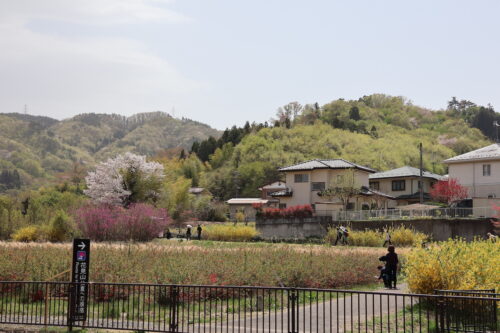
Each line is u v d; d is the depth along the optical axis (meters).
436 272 13.94
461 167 54.44
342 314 14.21
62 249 25.70
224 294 16.62
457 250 14.47
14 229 48.41
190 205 70.00
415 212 45.59
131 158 59.16
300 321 13.27
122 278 17.20
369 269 22.19
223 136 134.00
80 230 43.19
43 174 198.12
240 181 102.62
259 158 107.50
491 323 11.95
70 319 12.55
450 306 12.66
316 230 49.09
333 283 19.72
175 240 45.94
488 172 52.53
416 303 14.31
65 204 58.88
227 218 77.25
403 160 111.25
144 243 39.91
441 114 180.50
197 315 14.27
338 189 55.53
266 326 12.70
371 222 46.19
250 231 48.16
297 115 156.88
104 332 12.21
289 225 50.25
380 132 135.62
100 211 43.66
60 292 15.20
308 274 19.27
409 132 145.12
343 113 150.25
